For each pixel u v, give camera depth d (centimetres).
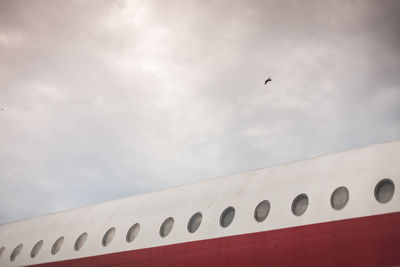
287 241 1636
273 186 1838
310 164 1817
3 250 2736
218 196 1998
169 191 2273
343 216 1550
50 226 2670
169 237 1991
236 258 1736
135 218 2239
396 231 1422
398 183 1497
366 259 1445
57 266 2334
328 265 1514
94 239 2311
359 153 1702
